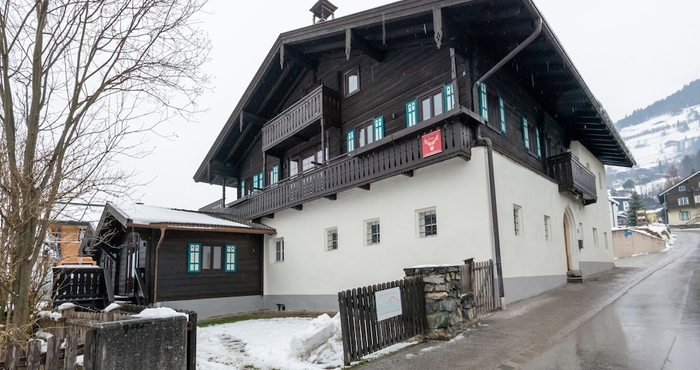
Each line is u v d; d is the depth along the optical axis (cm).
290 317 1393
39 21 580
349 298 689
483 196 1085
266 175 1967
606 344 712
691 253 2709
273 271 1711
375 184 1352
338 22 1412
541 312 985
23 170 559
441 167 1185
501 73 1371
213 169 2239
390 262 1278
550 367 615
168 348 453
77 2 596
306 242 1584
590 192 1752
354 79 1627
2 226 560
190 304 1502
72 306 903
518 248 1187
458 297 859
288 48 1677
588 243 1861
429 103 1309
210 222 1588
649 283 1424
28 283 572
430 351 720
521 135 1435
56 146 588
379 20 1280
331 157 1664
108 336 409
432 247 1177
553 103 1653
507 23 1164
